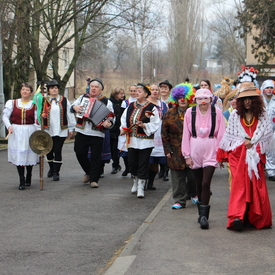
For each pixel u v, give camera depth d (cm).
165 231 622
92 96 960
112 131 1128
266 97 1045
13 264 515
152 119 854
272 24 2583
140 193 858
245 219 632
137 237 596
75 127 961
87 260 529
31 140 917
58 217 719
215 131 661
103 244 587
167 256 521
